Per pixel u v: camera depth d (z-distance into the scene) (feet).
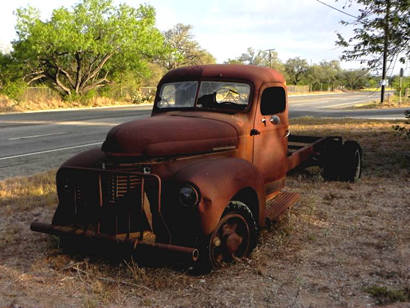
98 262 14.62
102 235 13.26
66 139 46.47
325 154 26.58
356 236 17.28
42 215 20.44
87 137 48.16
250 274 13.70
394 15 28.58
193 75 17.24
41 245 16.53
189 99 17.10
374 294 12.33
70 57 114.32
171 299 12.19
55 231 13.94
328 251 15.74
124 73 132.05
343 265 14.49
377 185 25.76
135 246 12.71
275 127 17.85
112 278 13.43
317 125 58.23
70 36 106.22
